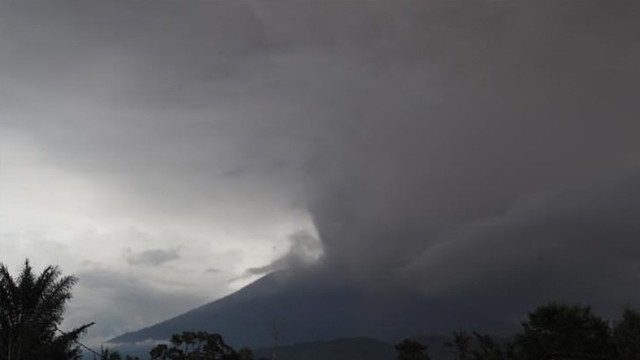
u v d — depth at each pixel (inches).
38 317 1262.3
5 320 1248.8
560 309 2177.7
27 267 1296.8
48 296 1283.2
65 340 1379.2
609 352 2027.6
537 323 2193.7
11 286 1255.5
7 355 1226.0
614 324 2178.9
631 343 2037.4
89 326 1430.9
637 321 2116.1
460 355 2534.5
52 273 1314.0
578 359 1206.3
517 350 2287.2
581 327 2107.5
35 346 1284.4
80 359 1485.0
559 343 2069.4
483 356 2432.3
